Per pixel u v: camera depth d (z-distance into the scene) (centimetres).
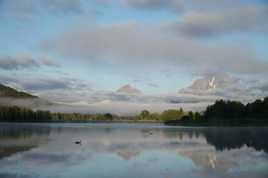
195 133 10450
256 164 3747
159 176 3058
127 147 5653
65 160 3994
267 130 12044
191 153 4791
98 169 3391
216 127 16088
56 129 13400
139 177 3000
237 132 10831
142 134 9994
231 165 3672
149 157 4334
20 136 8394
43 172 3186
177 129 14138
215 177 3022
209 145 6069
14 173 3119
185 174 3148
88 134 9800
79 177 2995
